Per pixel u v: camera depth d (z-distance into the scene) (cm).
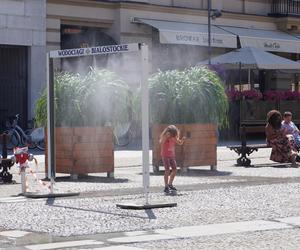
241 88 3369
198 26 3584
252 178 1738
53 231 1066
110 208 1269
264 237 1013
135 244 969
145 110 1256
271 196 1412
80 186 1583
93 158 1738
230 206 1288
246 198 1385
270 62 3250
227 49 3784
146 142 1264
